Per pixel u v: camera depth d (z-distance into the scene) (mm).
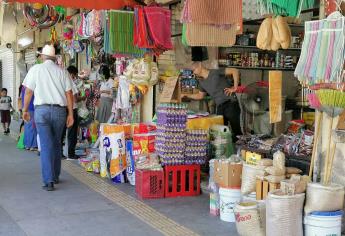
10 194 6125
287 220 3863
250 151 5434
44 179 6371
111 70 9586
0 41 11305
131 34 6621
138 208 5531
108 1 6441
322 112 4344
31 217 5141
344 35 3609
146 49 6676
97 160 7512
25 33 15094
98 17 7836
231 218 4992
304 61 3893
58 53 12156
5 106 13305
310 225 3926
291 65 8406
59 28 12109
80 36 8953
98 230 4727
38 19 9805
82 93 9578
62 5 6309
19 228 4770
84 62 11586
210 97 7547
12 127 15375
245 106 6703
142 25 6266
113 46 6539
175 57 7910
